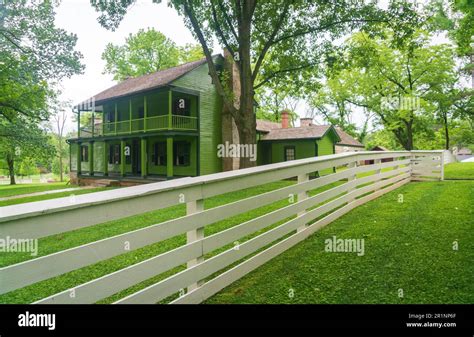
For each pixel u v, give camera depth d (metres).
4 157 26.97
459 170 11.93
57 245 4.48
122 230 5.31
